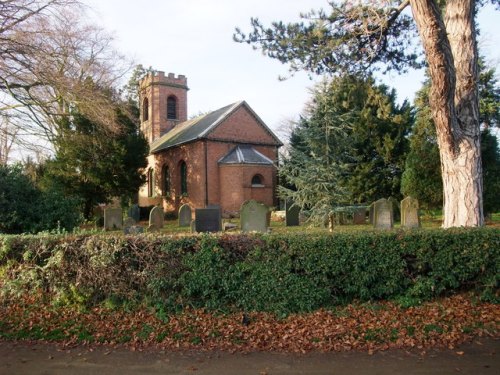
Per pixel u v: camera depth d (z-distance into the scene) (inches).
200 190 1178.6
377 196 923.4
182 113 1627.7
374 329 206.2
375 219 569.0
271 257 229.3
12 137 708.0
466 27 324.5
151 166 1498.5
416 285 237.9
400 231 246.1
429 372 163.2
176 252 231.1
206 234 243.3
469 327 208.5
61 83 653.3
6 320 223.9
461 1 326.0
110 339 202.1
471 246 237.1
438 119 311.9
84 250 234.8
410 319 217.8
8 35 605.3
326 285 232.5
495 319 218.4
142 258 232.4
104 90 786.2
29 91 685.3
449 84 292.7
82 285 235.6
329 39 423.2
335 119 556.4
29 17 617.0
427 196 669.3
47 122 738.2
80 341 201.0
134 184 1058.1
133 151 1025.5
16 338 204.8
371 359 176.7
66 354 186.4
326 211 551.2
